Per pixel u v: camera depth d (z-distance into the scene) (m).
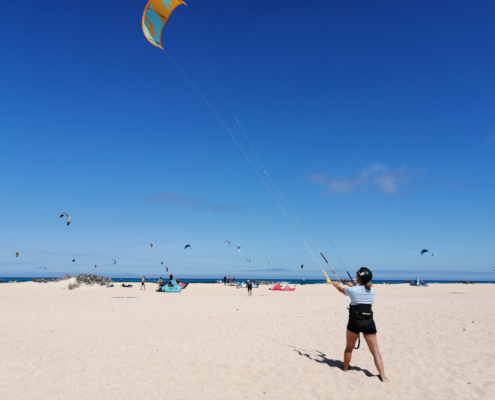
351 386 5.50
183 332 9.93
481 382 5.62
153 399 4.96
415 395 5.09
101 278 44.69
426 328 10.80
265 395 5.14
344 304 18.95
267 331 10.25
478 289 39.25
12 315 13.08
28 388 5.37
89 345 8.24
